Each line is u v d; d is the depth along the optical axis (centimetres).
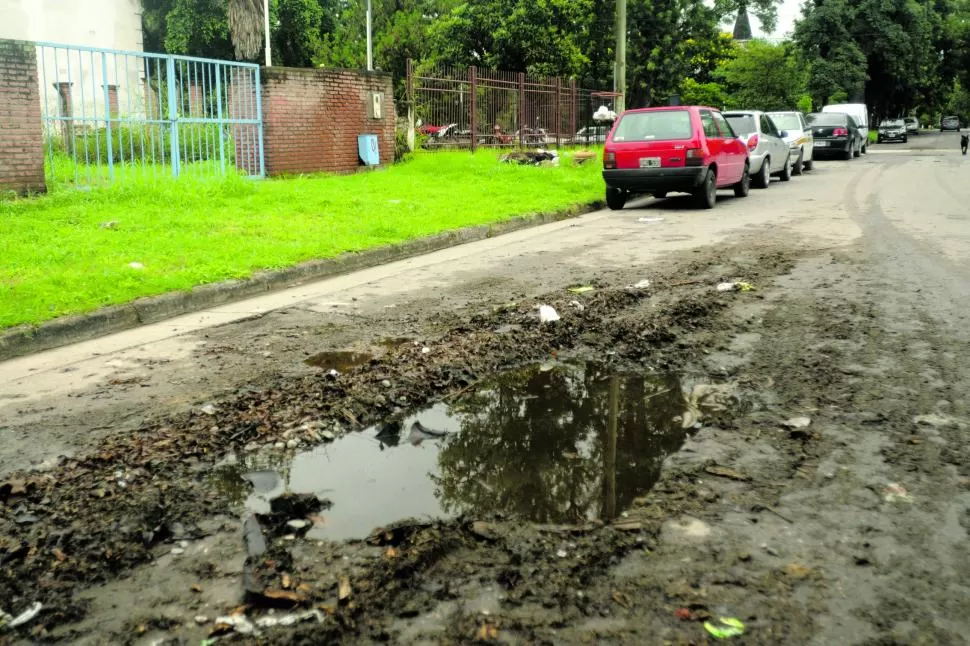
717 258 841
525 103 2389
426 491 327
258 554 274
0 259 754
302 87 1593
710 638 223
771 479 325
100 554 277
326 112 1658
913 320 566
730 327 566
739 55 4162
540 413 417
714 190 1378
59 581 261
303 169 1619
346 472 348
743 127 1688
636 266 812
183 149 1387
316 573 261
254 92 1517
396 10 3669
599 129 2855
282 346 552
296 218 1062
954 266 754
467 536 285
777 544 273
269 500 320
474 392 453
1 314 582
